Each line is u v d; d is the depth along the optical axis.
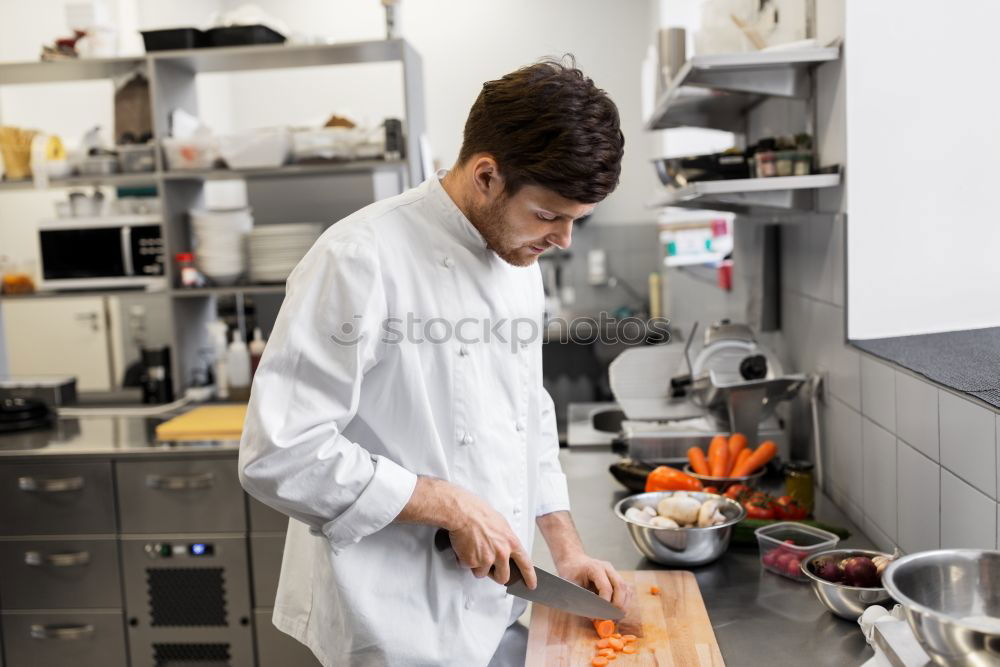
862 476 1.68
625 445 2.17
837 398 1.84
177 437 2.79
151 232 3.36
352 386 1.10
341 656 1.19
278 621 1.34
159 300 3.81
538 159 1.01
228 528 2.67
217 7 5.05
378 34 5.23
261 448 1.06
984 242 1.71
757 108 2.54
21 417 2.98
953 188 1.69
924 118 1.68
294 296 1.11
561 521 1.42
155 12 4.28
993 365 1.39
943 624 0.83
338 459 1.07
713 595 1.40
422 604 1.18
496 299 1.22
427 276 1.17
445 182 1.20
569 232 1.10
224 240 3.33
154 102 3.25
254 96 5.32
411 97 3.28
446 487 1.13
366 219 1.16
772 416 2.21
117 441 2.79
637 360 2.21
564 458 2.42
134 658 2.73
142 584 2.71
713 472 1.88
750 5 2.09
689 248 3.52
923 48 1.66
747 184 1.75
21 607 2.73
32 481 2.68
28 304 3.88
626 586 1.32
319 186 3.60
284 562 1.36
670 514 1.56
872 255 1.72
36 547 2.71
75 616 2.72
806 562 1.35
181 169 3.29
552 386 5.07
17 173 3.40
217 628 2.70
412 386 1.15
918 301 1.73
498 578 1.15
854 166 1.69
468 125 1.10
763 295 2.48
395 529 1.17
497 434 1.23
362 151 3.25
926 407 1.33
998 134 1.68
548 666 1.18
